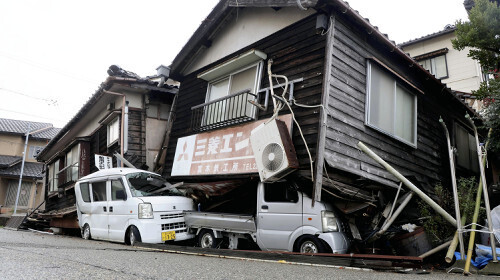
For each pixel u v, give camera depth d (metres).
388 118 8.10
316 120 6.66
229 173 7.89
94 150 13.68
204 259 5.08
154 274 3.31
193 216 7.69
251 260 5.35
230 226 6.96
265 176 6.61
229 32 9.62
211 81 9.84
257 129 7.03
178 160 9.62
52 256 4.31
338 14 7.23
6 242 6.50
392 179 7.71
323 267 4.73
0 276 2.83
